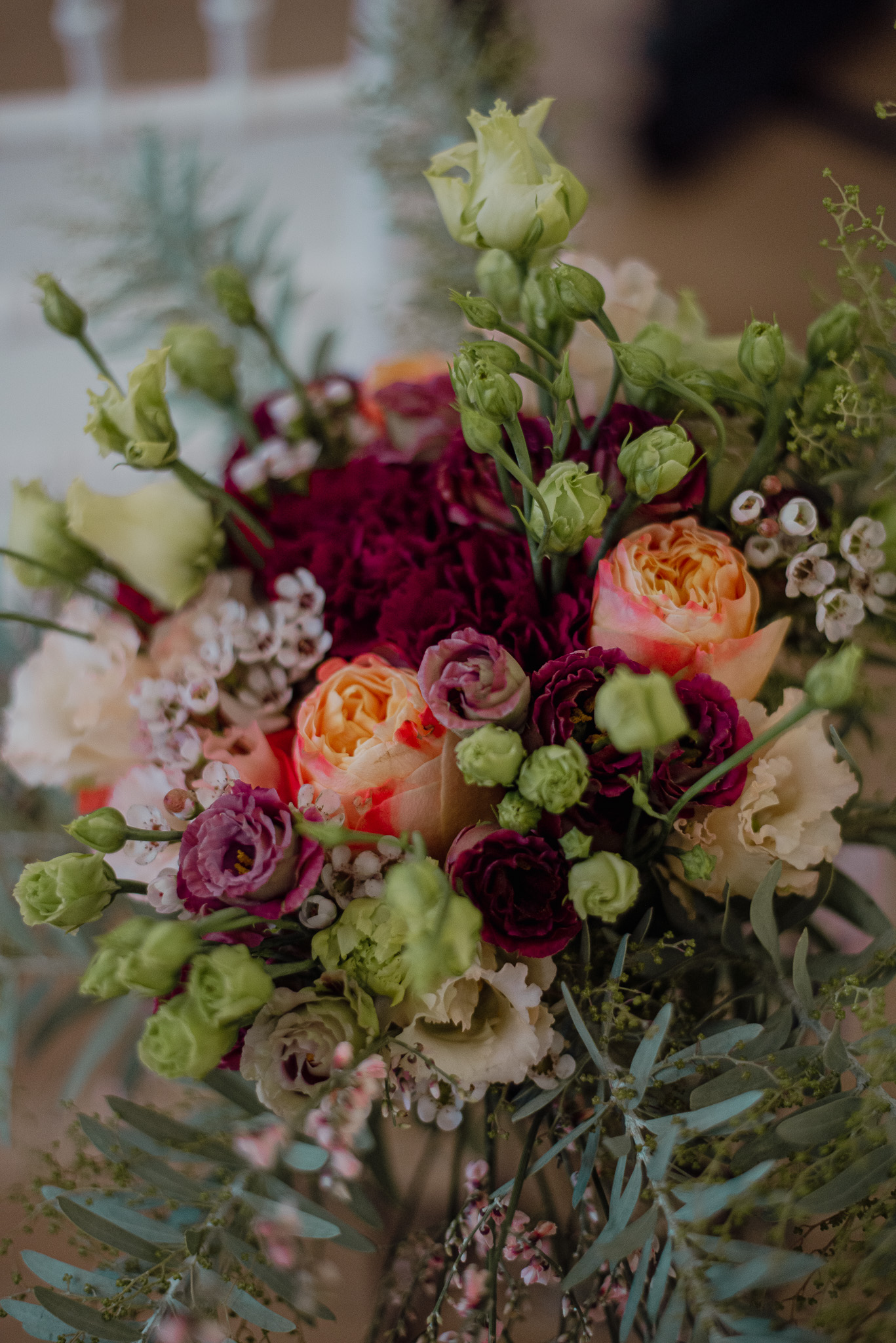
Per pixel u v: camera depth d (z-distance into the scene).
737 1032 0.49
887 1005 0.58
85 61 1.34
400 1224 0.60
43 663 0.60
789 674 0.61
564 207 0.54
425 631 0.53
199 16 1.81
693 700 0.50
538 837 0.50
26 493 0.58
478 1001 0.53
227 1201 0.51
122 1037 0.71
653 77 1.80
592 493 0.50
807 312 1.54
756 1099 0.46
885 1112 0.48
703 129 1.80
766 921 0.51
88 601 0.62
